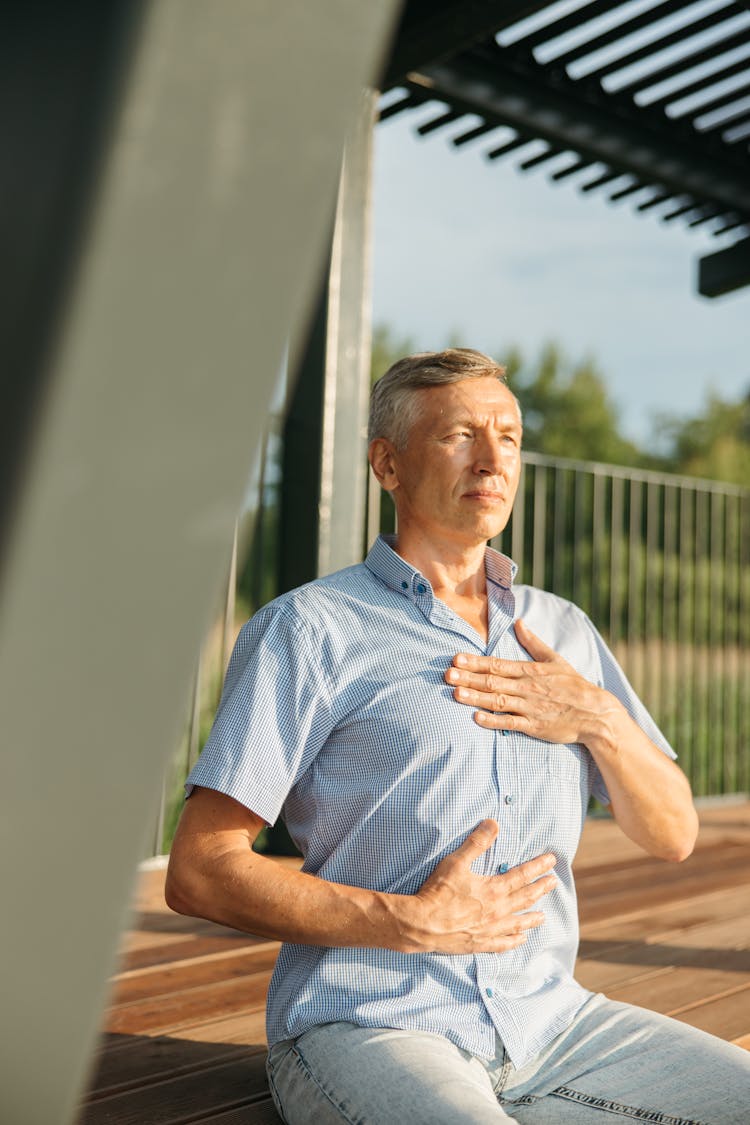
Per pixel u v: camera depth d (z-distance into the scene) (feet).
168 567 1.33
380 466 4.71
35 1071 1.45
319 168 1.35
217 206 1.29
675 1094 3.84
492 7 8.52
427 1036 3.91
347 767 4.18
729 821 13.35
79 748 1.35
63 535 1.26
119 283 1.24
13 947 1.39
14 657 1.28
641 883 9.75
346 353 10.22
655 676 19.89
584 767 4.48
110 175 1.20
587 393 63.36
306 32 1.33
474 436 4.43
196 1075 5.03
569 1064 4.06
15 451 1.22
